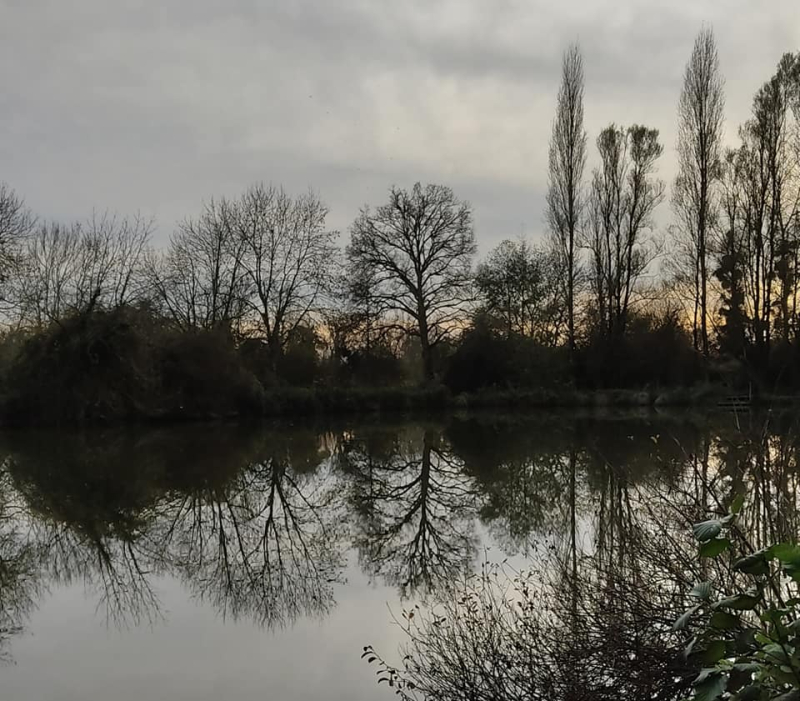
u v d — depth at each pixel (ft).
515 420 104.68
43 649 21.88
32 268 108.06
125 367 93.45
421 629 21.21
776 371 79.36
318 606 25.59
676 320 122.83
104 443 80.74
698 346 118.52
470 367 127.65
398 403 120.88
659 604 15.55
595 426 86.58
